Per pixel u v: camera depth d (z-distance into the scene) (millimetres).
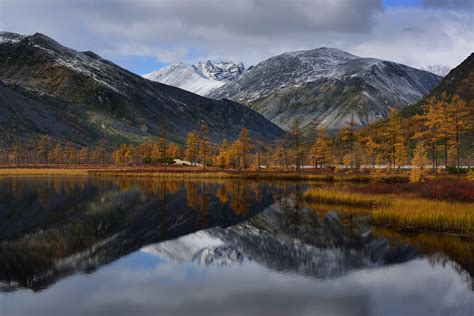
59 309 18812
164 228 39438
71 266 25938
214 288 21656
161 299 19969
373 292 20969
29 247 31078
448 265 25281
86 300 19953
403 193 47938
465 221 32844
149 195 66312
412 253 27922
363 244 30969
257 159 125062
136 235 36000
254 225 40656
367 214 43531
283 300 19906
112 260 27500
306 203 54500
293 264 26422
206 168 139000
